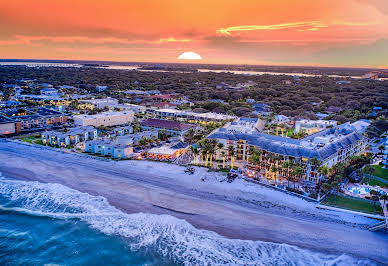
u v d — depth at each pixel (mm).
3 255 83875
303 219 102000
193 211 105625
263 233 94188
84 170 139000
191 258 83062
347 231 95625
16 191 117812
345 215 104562
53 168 140500
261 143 153125
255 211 106438
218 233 94062
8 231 93625
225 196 117000
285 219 101688
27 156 156000
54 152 165250
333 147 145000
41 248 86938
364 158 158250
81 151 168875
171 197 114938
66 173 135000
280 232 94688
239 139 161000
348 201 114125
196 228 96438
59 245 88188
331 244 89375
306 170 133500
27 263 81188
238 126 185750
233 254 84812
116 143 169375
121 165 147375
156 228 96312
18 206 107500
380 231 95625
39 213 103500
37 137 197750
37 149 169750
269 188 125375
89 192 117812
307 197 116125
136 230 95250
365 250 86875
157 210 106125
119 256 83812
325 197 117562
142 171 140000
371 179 136375
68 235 92562
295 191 120688
